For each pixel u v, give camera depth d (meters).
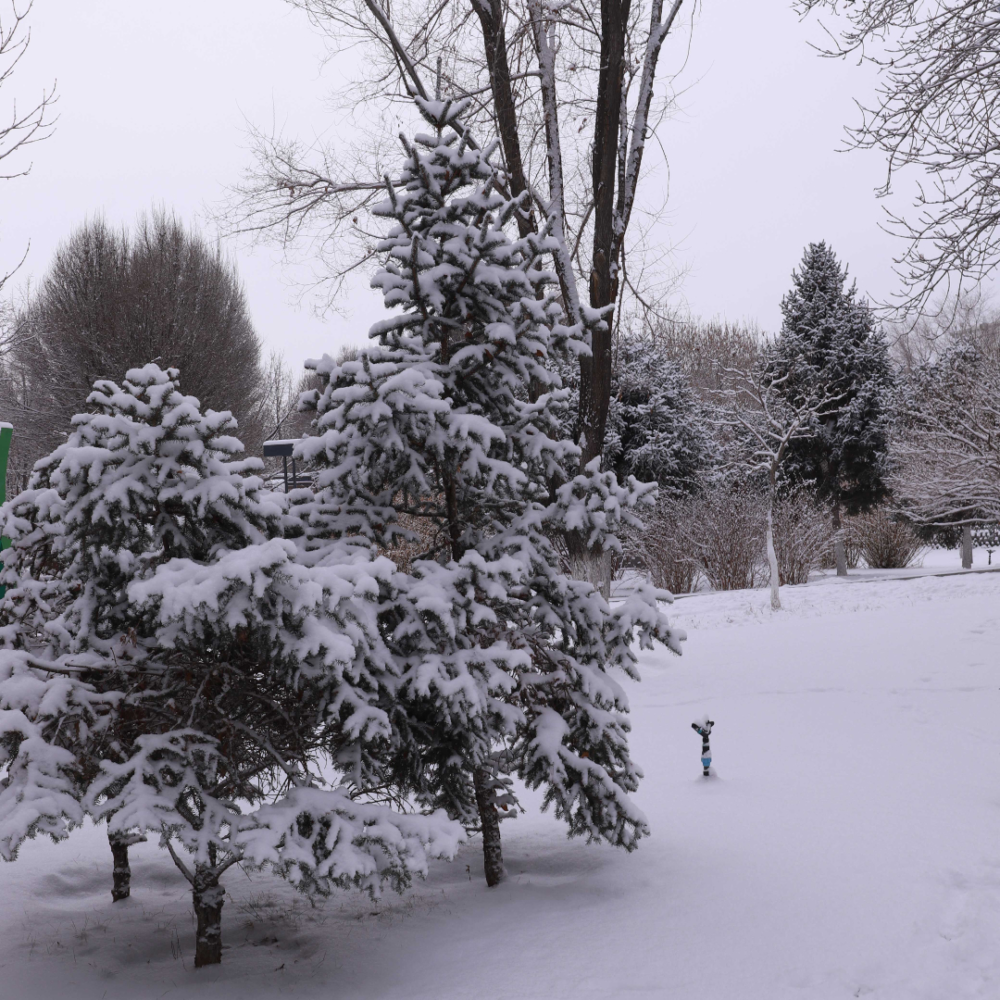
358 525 5.72
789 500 27.22
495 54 11.99
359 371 5.39
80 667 4.64
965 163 9.30
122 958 5.00
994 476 17.17
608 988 4.32
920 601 17.81
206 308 28.67
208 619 4.36
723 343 47.66
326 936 5.30
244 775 5.05
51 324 26.86
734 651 13.72
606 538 6.21
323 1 13.12
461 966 4.71
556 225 12.25
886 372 28.73
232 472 4.99
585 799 5.89
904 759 8.10
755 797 7.34
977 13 9.35
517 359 6.15
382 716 4.84
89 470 4.62
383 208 5.98
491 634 5.71
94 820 4.17
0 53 7.94
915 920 4.82
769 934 4.79
